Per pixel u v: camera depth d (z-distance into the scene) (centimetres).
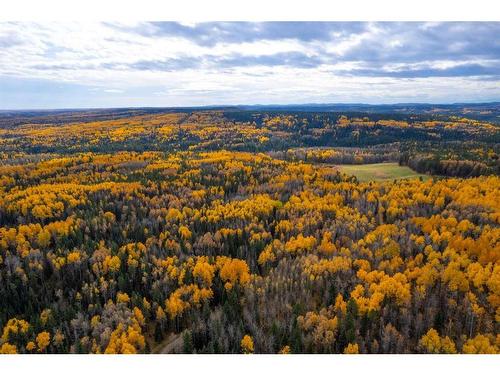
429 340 7600
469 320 8469
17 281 10981
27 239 13762
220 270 10950
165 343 8912
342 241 12975
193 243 13500
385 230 13000
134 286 11212
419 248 11881
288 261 11662
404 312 8494
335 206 15562
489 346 7300
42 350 8388
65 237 13412
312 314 8500
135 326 8781
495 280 9062
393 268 10806
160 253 12469
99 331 8788
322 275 10669
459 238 11681
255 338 8081
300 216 15188
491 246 11419
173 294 9688
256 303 9606
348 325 8250
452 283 9500
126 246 12550
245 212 15238
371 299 8988
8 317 9944
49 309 9481
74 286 11362
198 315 9088
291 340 7925
